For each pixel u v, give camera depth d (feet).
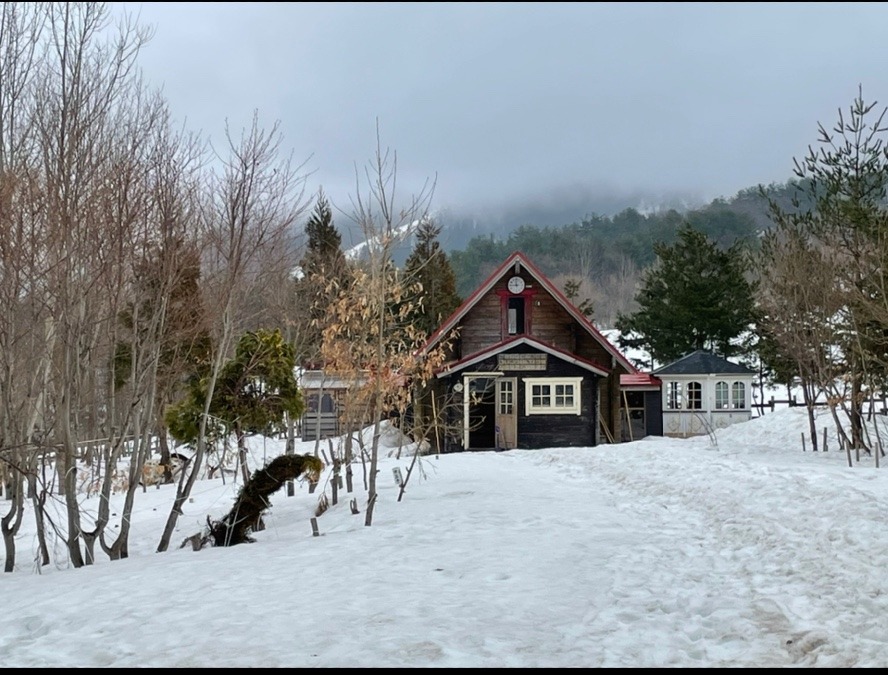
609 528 42.47
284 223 71.61
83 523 63.00
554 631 25.40
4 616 29.78
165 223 45.29
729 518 42.86
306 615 27.22
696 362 133.80
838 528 36.52
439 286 159.43
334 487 57.98
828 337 81.35
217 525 47.91
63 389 44.06
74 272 45.93
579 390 105.91
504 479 64.13
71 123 44.55
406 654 23.26
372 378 58.18
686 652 23.71
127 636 26.07
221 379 67.21
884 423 96.07
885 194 75.87
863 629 24.67
